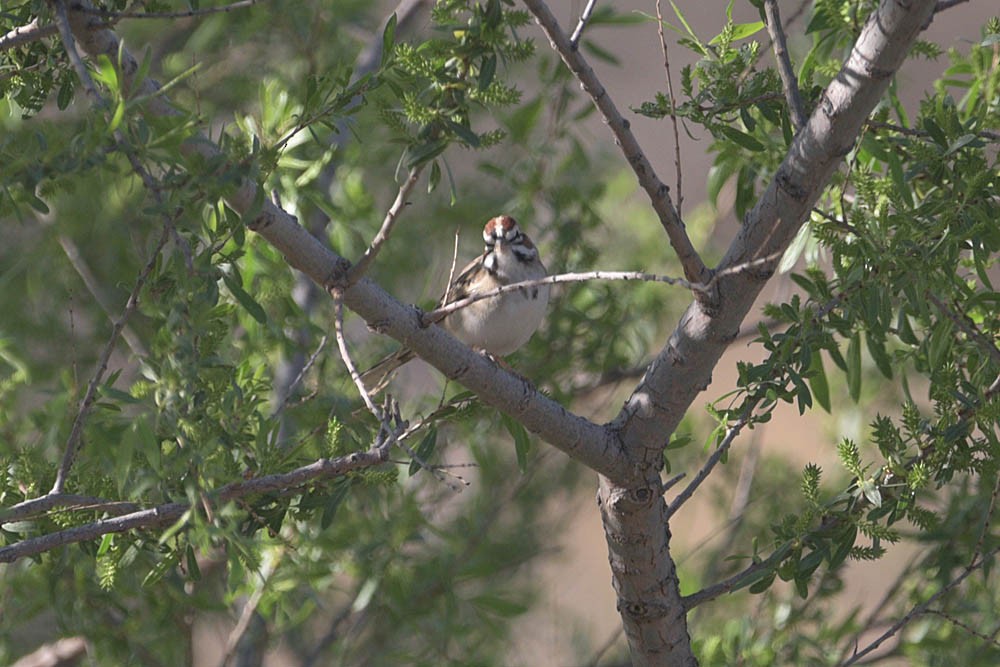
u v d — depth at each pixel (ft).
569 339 45.24
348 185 42.75
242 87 43.47
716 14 86.99
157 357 22.40
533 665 48.93
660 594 28.55
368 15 45.98
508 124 44.06
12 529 25.96
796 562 27.50
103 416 27.35
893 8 22.74
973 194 27.04
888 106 30.32
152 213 21.16
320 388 37.50
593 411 49.85
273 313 37.93
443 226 47.85
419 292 47.52
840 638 37.42
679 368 26.55
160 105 23.45
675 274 50.34
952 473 27.89
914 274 26.32
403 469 41.73
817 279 28.07
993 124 30.27
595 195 45.96
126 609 36.50
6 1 27.25
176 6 41.57
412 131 26.23
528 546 48.34
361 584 42.39
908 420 27.99
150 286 23.97
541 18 23.07
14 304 43.39
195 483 22.02
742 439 53.47
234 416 24.68
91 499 24.53
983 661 33.91
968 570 28.86
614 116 23.94
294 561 36.96
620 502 27.61
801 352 26.61
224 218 25.71
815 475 27.53
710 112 27.89
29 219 44.37
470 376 25.96
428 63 24.43
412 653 43.52
